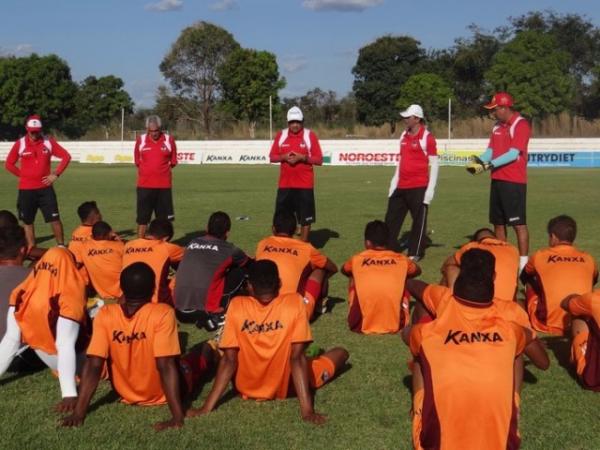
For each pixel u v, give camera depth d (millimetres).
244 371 4527
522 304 7227
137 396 4543
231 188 21891
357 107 55969
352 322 6344
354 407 4633
